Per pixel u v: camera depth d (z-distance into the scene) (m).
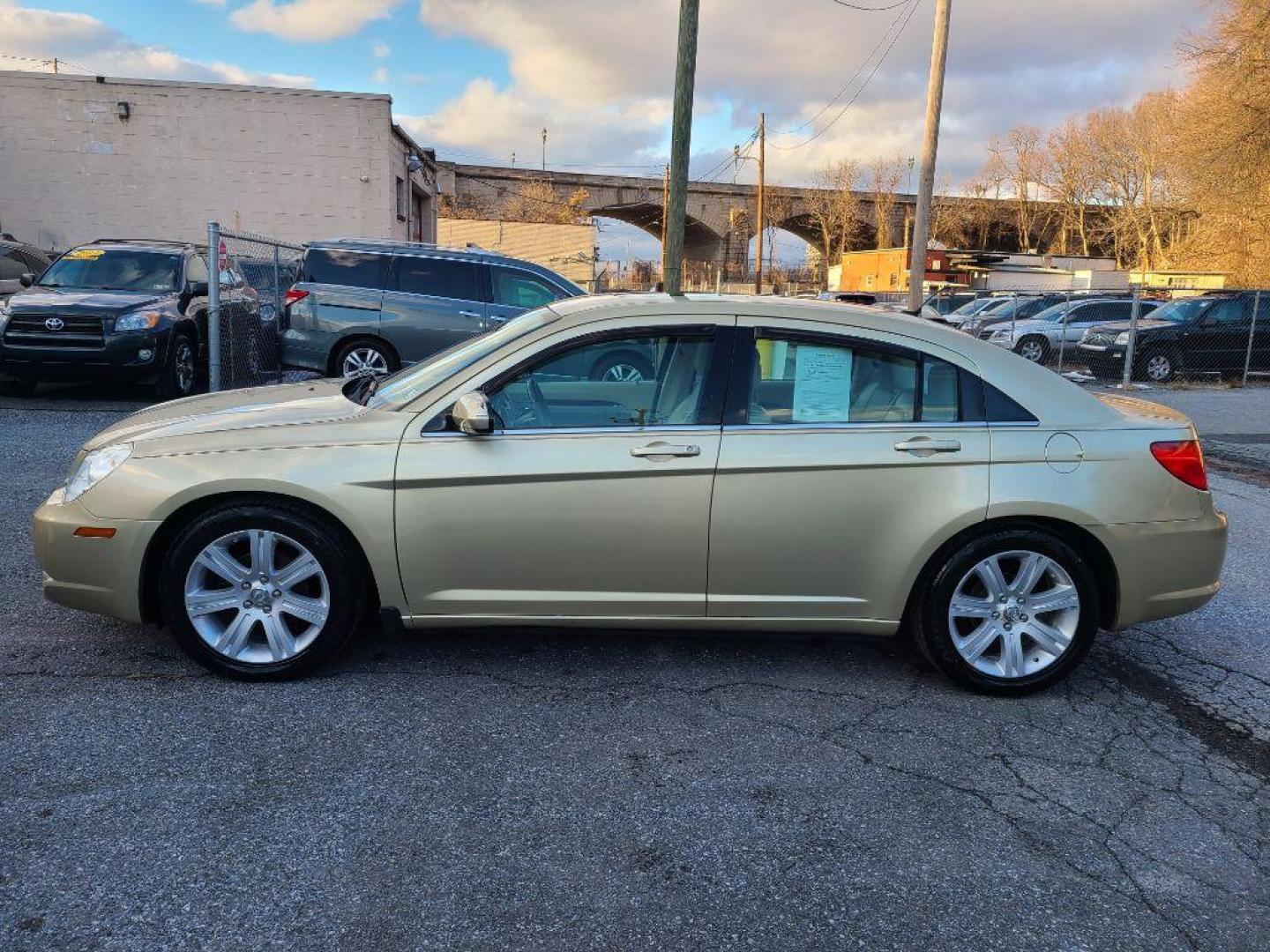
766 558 3.76
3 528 5.73
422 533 3.68
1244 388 17.23
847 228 67.75
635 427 3.77
